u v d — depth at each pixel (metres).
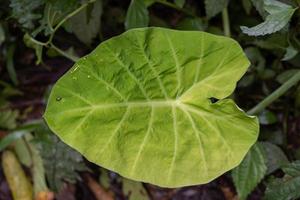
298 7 0.88
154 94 0.84
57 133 0.81
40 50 1.03
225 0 0.96
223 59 0.82
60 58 1.25
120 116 0.83
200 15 1.13
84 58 0.80
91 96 0.82
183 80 0.83
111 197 1.16
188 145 0.85
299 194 0.92
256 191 1.11
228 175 1.11
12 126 1.21
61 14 0.98
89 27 1.05
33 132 1.18
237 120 0.83
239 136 0.84
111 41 0.80
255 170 0.97
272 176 1.02
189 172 0.85
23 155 1.18
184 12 1.13
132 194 1.14
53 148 1.06
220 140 0.85
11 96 1.25
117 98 0.83
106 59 0.81
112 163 0.83
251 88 1.14
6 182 1.20
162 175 0.85
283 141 1.11
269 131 1.11
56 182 1.08
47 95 1.18
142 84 0.83
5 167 1.18
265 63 1.11
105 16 1.15
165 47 0.81
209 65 0.83
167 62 0.82
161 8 1.18
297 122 1.14
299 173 0.92
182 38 0.81
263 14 0.91
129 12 0.98
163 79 0.83
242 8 1.11
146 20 0.98
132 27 0.98
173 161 0.85
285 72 1.06
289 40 0.99
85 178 1.17
